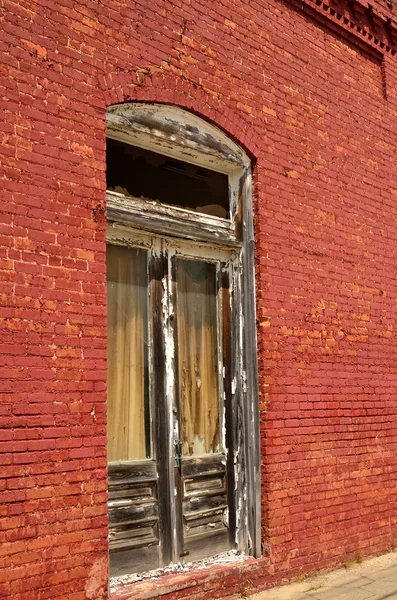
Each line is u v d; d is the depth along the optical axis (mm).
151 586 4805
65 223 4539
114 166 5195
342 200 6965
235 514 5805
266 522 5703
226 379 5918
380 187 7508
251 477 5766
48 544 4207
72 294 4516
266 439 5805
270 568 5637
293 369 6148
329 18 7066
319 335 6480
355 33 7391
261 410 5855
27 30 4496
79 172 4660
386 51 7832
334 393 6566
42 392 4289
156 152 5543
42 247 4398
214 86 5762
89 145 4742
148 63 5230
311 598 5383
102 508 4508
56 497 4281
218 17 5898
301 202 6473
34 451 4207
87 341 4559
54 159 4531
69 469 4367
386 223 7531
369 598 5410
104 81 4898
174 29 5484
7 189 4270
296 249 6348
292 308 6223
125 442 5180
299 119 6586
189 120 5605
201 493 5566
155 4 5355
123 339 5277
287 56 6562
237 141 5922
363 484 6754
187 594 4988
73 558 4316
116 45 5020
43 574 4160
